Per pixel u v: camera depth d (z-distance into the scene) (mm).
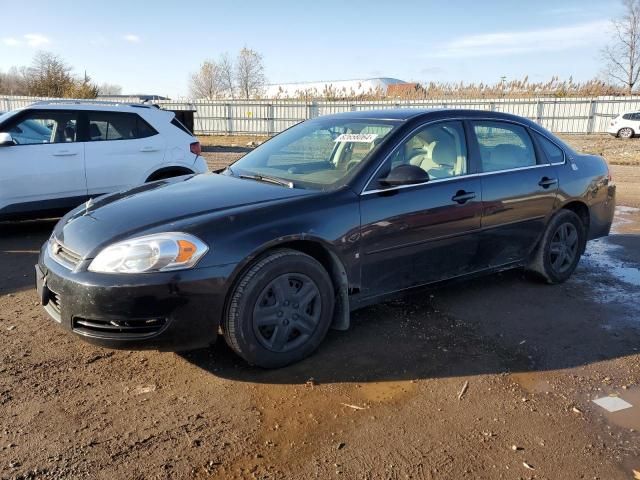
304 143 4539
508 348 3832
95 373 3412
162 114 7598
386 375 3426
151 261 3039
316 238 3482
